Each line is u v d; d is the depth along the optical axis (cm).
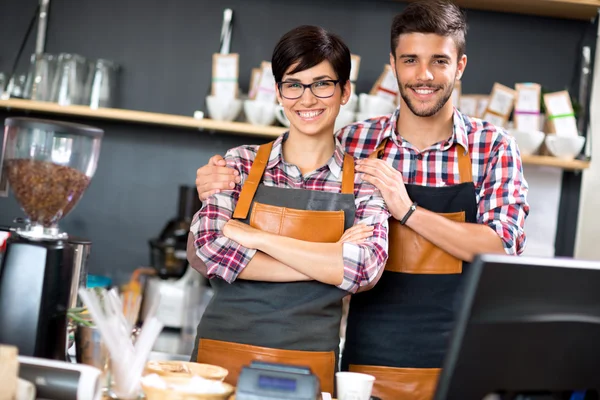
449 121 215
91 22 310
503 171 212
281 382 120
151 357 192
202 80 311
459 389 105
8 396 117
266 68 285
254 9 311
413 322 203
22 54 309
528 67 314
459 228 202
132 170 311
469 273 103
